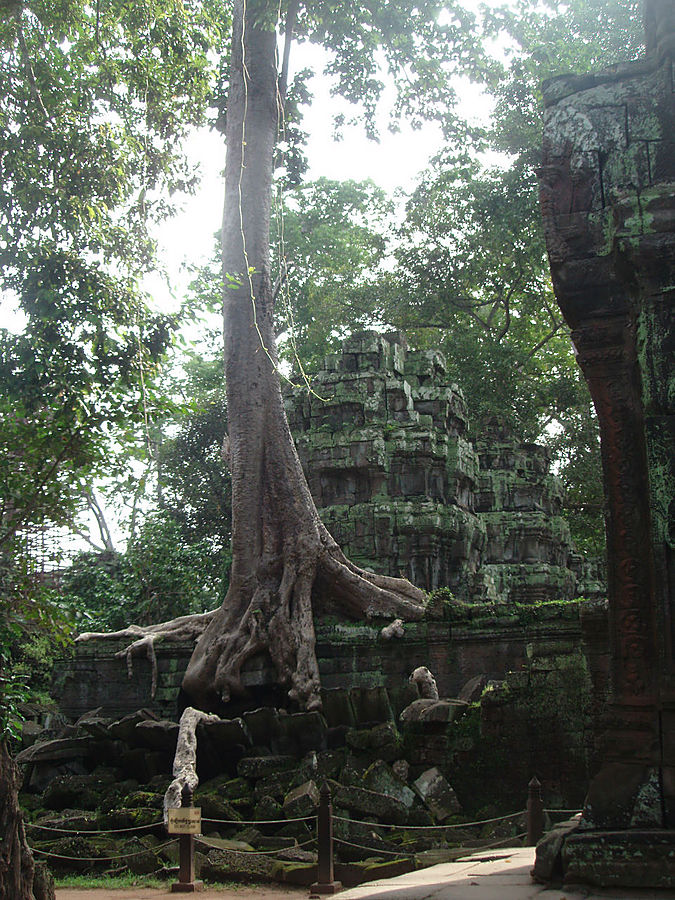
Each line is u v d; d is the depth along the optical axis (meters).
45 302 9.78
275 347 20.59
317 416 25.58
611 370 6.05
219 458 36.41
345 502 24.59
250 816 14.11
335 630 18.78
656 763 5.36
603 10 27.59
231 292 20.48
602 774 5.45
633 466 5.89
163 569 26.31
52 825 14.26
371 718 15.77
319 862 10.48
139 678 20.38
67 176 10.93
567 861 5.16
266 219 21.22
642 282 5.77
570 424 37.56
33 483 9.55
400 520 23.56
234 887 11.44
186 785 11.33
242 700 18.53
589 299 6.12
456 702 15.12
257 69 21.59
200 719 15.71
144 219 11.54
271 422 20.02
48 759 16.84
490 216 31.66
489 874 6.11
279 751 15.88
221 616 19.22
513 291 36.28
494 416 32.28
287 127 24.72
